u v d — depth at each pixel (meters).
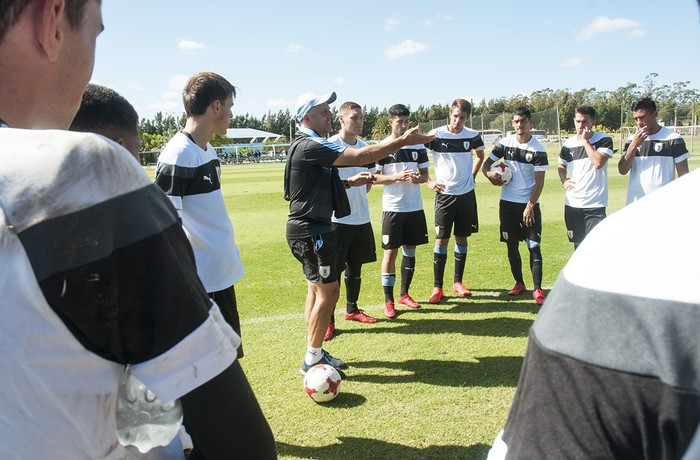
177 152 3.07
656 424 0.54
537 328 0.66
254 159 59.06
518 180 5.86
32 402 0.68
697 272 0.53
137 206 0.71
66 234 0.66
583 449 0.58
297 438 3.07
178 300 0.72
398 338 4.73
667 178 5.87
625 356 0.55
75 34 0.82
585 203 6.15
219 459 0.82
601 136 6.06
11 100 0.77
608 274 0.58
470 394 3.57
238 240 9.89
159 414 0.83
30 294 0.66
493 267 7.25
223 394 0.79
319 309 3.84
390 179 5.25
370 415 3.32
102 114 1.91
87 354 0.69
